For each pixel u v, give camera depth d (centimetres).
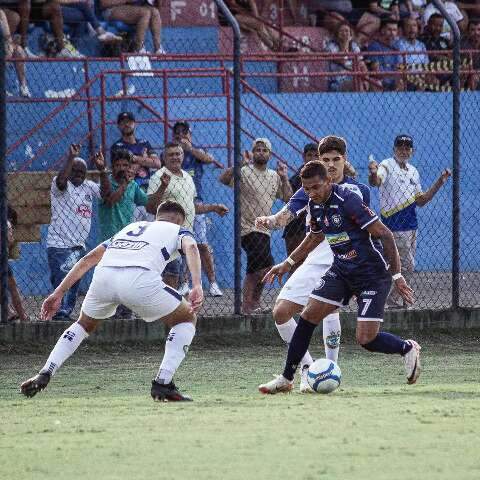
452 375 4125
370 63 7769
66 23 7169
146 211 5462
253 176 5350
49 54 6994
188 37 7762
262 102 7362
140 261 3347
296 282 3719
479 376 4088
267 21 8044
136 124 6962
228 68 7100
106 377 4162
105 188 5100
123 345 4875
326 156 3591
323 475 2086
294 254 3625
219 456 2300
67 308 5088
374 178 5509
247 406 3128
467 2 8475
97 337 4856
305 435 2541
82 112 6812
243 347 4966
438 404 3094
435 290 6372
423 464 2194
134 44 7275
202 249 6197
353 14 8231
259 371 4325
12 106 6738
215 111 7200
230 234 7044
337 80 7831
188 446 2417
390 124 7600
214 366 4469
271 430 2619
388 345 3578
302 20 8256
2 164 4772
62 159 6619
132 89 7125
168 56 6525
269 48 7938
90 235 6438
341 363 4556
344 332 5156
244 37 7906
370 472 2114
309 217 3616
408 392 3481
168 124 6606
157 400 3312
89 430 2662
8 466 2231
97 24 7162
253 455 2305
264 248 5306
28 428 2720
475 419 2770
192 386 3894
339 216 3422
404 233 5588
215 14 7812
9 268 4991
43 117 6806
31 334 4803
